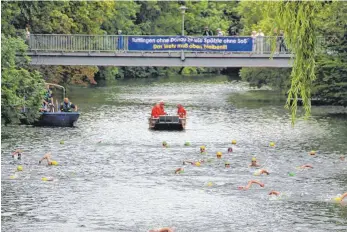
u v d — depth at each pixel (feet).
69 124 370.32
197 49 475.31
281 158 293.84
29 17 508.12
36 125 369.30
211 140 336.49
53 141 326.03
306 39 206.49
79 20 575.79
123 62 477.36
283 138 340.59
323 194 239.30
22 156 291.38
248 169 274.16
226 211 222.48
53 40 479.00
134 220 214.48
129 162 286.05
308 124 382.83
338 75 450.30
